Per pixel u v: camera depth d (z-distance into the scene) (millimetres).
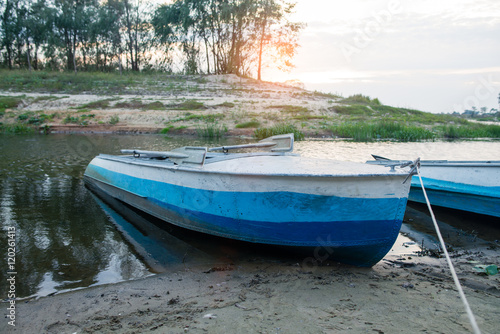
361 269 3822
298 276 3596
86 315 2922
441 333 2543
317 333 2561
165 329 2666
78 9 33469
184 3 35000
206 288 3367
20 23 34438
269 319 2768
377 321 2709
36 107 18828
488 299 3078
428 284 3402
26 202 6078
